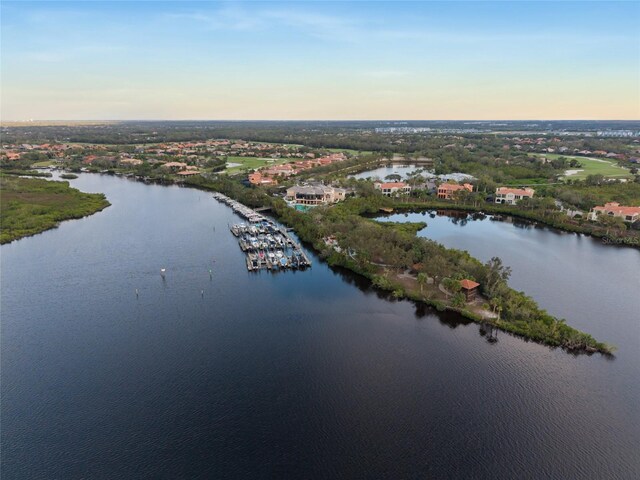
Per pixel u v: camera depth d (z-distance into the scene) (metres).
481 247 162.25
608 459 64.94
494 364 87.94
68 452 67.44
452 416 73.75
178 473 63.34
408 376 84.56
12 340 99.12
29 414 75.69
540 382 82.25
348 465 64.38
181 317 109.31
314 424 72.44
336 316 108.75
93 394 80.62
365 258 134.50
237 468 64.06
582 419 72.88
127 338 99.75
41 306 115.88
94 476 63.12
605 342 95.56
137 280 133.25
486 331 100.62
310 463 64.81
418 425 71.88
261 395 79.81
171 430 71.62
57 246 167.00
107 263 148.25
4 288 127.31
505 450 66.69
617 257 151.25
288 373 86.12
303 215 191.50
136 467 64.50
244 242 166.75
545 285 126.25
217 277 135.25
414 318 107.31
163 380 84.44
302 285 128.25
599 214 188.00
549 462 64.50
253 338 99.06
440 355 91.38
